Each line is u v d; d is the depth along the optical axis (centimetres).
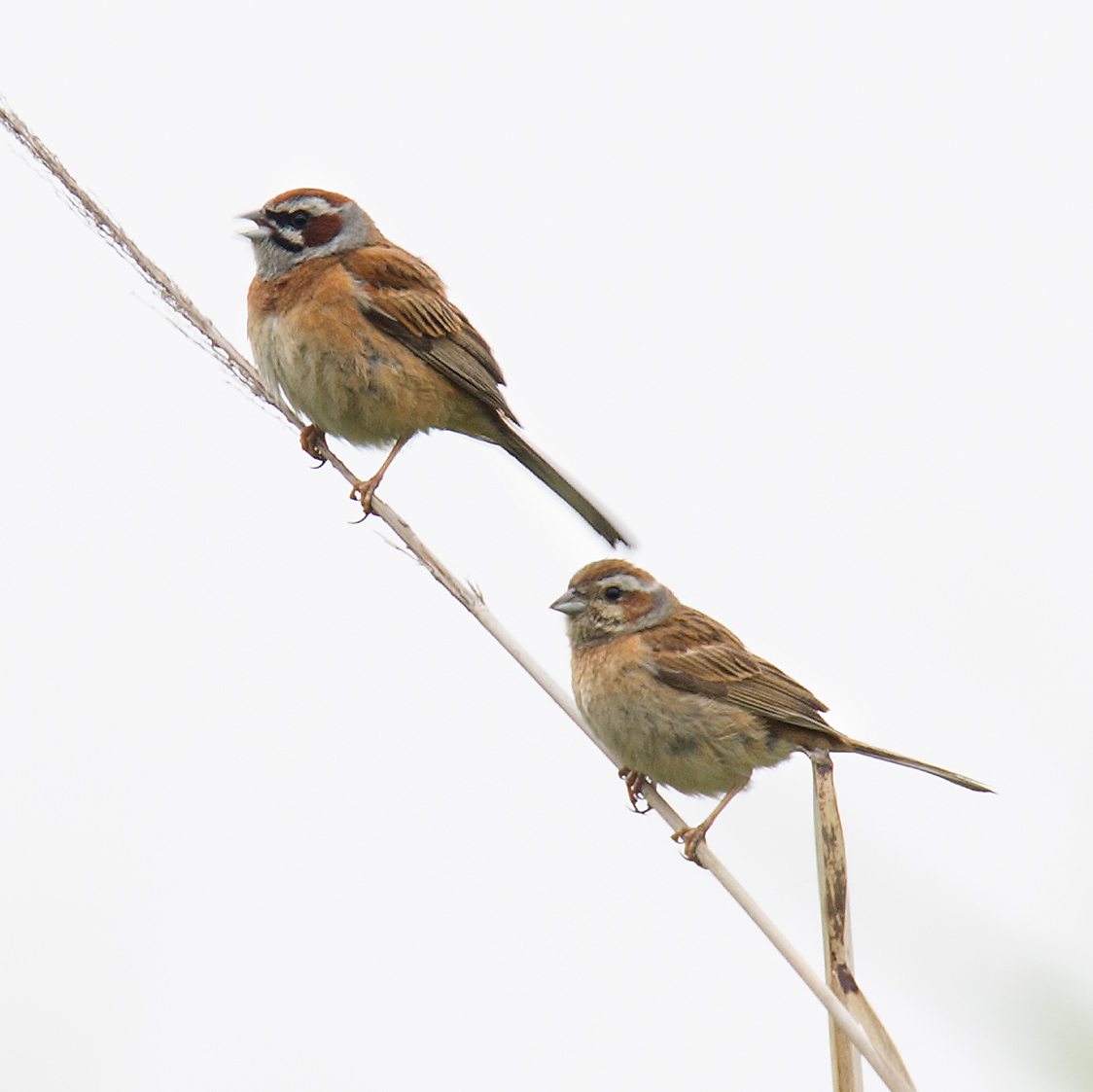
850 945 811
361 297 1212
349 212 1237
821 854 823
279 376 1229
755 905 833
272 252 1224
